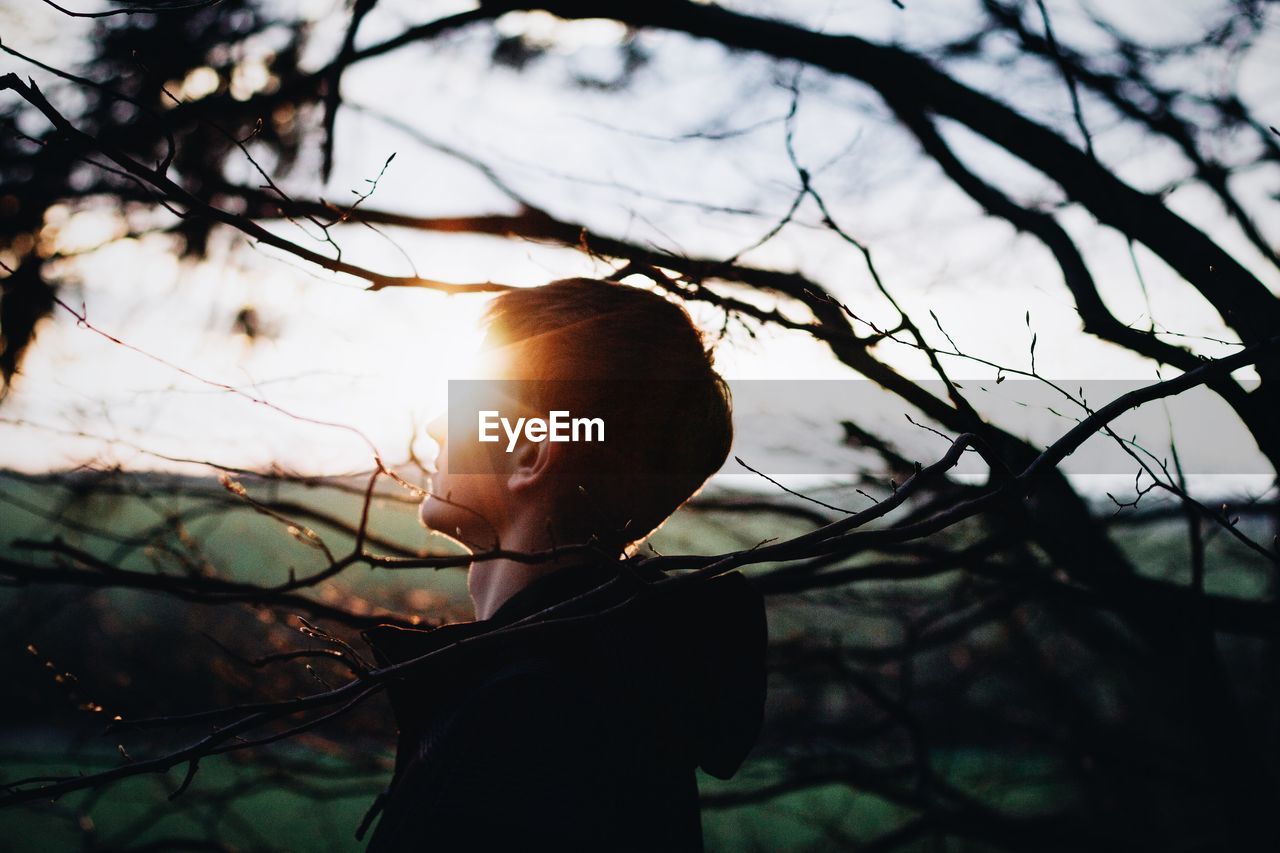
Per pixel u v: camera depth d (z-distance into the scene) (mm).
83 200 2574
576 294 1027
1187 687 3146
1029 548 3471
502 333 1028
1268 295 1632
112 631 3902
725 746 996
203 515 2719
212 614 3803
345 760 4176
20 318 2387
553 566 988
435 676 929
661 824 860
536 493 1002
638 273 1629
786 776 4559
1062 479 2785
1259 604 2520
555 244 2379
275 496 2414
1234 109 2494
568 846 758
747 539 3506
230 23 2541
